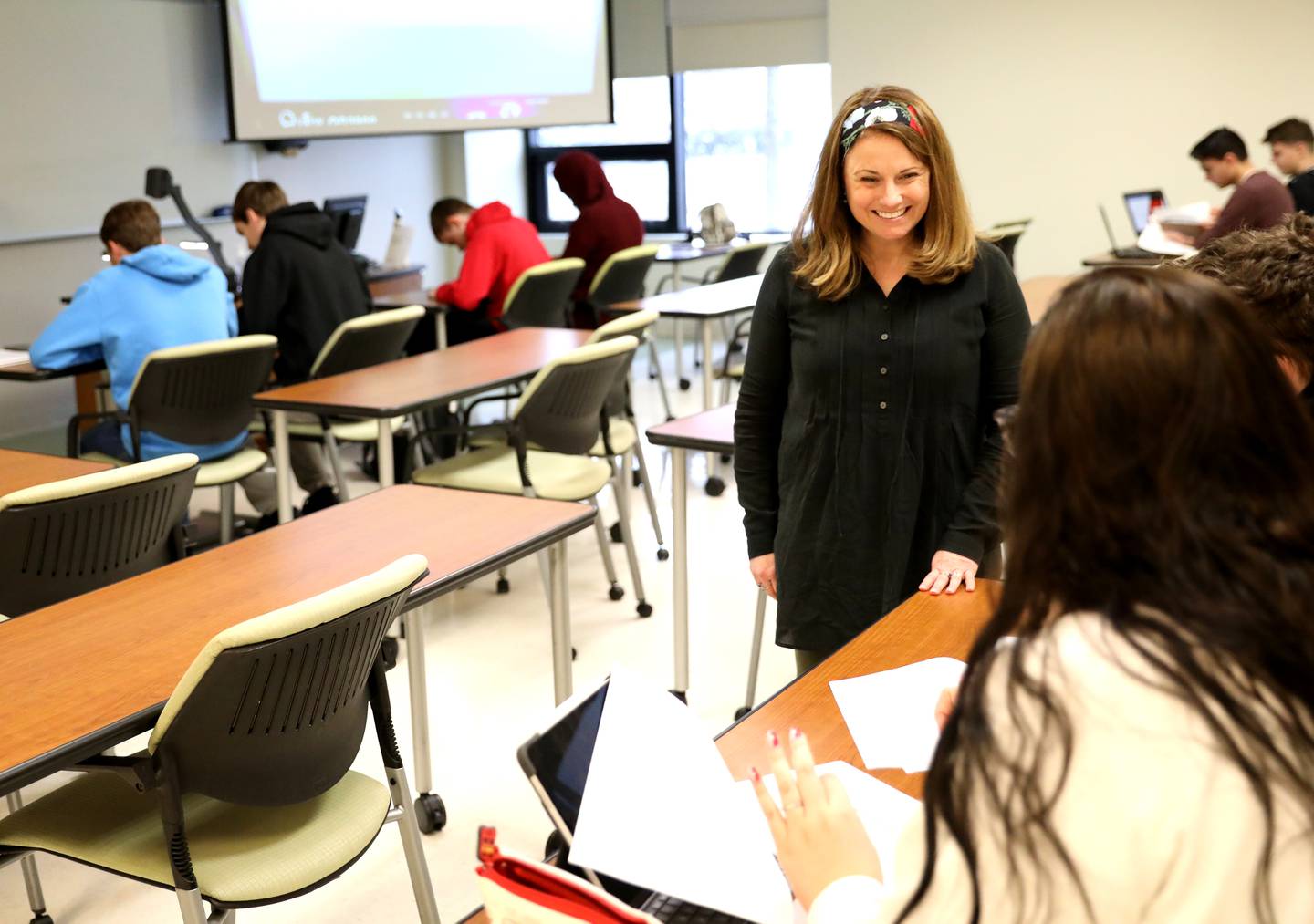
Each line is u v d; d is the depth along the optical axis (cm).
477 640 352
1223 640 64
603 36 765
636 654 341
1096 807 65
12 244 570
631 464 527
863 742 135
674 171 815
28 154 572
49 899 233
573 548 432
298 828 173
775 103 782
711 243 702
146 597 194
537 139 859
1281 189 487
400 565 172
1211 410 66
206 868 164
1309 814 64
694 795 105
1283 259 122
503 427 373
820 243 184
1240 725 63
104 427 399
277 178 705
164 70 630
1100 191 686
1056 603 70
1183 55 652
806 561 194
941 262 177
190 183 650
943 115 715
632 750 106
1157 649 65
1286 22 627
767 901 98
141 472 224
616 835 98
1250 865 64
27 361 412
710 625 361
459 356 397
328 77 673
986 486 184
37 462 284
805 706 145
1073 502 68
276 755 164
